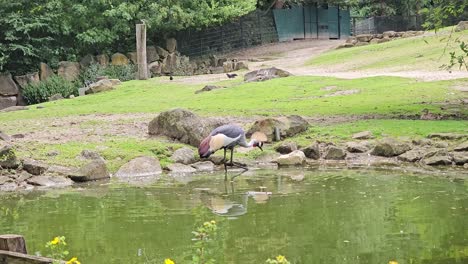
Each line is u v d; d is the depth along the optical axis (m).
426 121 16.83
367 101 21.06
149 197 10.98
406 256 7.02
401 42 35.88
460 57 19.16
